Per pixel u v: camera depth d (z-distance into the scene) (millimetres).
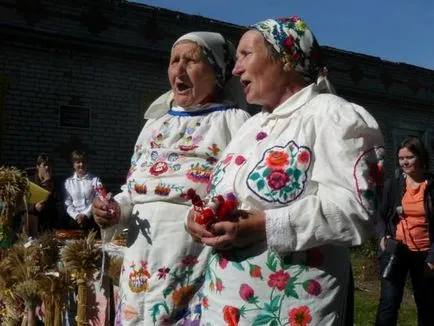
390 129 15125
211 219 1962
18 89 9367
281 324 1980
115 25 10234
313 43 2182
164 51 10656
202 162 2816
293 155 2020
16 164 9312
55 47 9680
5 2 9289
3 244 4562
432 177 4641
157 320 2742
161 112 3148
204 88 2943
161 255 2764
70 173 9773
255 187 2029
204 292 2203
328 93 2168
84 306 3828
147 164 2910
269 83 2184
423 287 4648
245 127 2322
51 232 4594
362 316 6535
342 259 2070
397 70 15266
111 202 2906
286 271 1987
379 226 4793
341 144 1957
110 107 10180
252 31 2219
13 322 4371
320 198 1945
